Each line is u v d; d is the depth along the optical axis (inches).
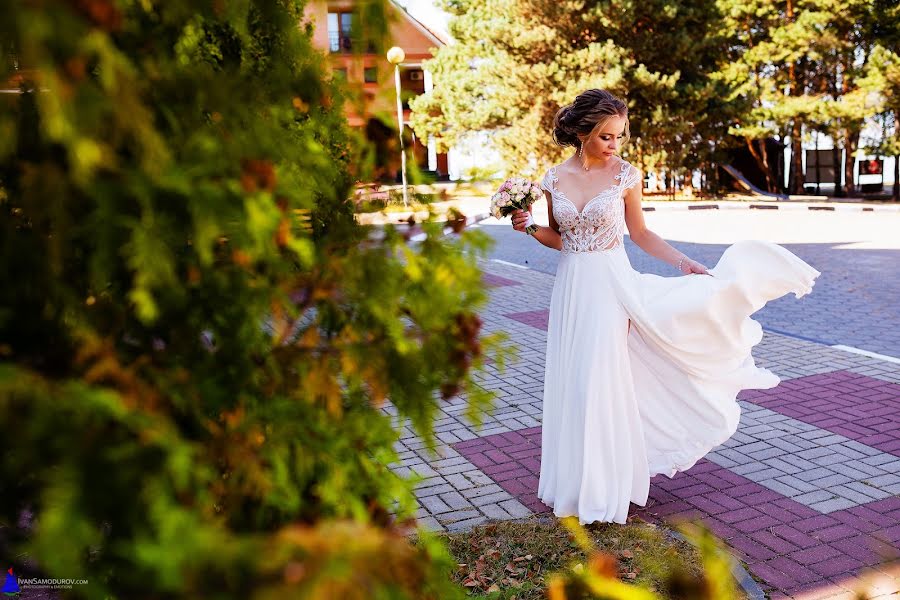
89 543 33.8
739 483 175.8
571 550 135.9
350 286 48.0
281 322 47.9
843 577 134.0
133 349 43.3
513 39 1069.8
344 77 50.6
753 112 1038.4
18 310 41.2
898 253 542.6
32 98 37.8
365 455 48.4
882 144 961.5
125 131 35.2
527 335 339.9
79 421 32.0
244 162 38.1
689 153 1143.6
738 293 150.0
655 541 139.1
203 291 42.9
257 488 42.4
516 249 663.8
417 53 1352.1
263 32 49.1
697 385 157.8
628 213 160.7
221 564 29.6
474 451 200.1
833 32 984.9
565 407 151.6
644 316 150.4
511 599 112.6
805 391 246.5
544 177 160.6
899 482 174.9
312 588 27.9
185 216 37.7
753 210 987.3
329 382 47.0
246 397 44.1
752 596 126.5
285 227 40.8
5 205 41.8
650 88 1035.9
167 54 42.4
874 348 300.5
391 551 31.6
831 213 906.1
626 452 149.1
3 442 31.6
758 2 1040.2
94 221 36.2
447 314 49.3
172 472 33.1
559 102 1031.0
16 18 28.1
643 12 1045.2
